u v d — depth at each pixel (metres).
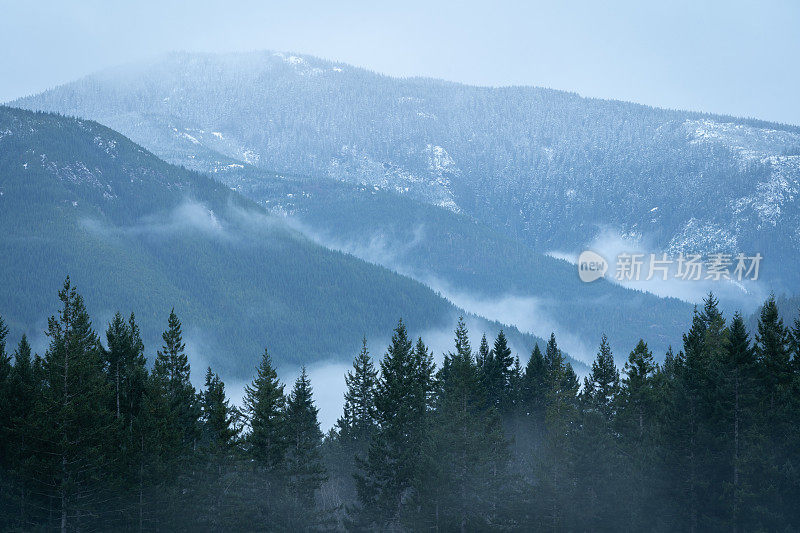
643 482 104.50
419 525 107.06
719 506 98.88
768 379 104.19
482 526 108.38
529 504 110.31
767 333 108.00
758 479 96.94
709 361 110.56
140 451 102.69
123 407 110.88
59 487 93.81
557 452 111.38
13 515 97.38
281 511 115.50
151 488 103.69
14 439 100.38
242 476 113.56
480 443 108.81
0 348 112.38
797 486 95.19
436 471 105.62
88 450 94.50
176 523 106.88
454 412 112.19
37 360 107.81
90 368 98.38
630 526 106.19
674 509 101.38
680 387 105.19
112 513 102.69
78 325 106.00
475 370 114.50
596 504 110.00
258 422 116.50
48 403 94.44
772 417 99.75
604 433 114.19
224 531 110.50
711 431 100.50
